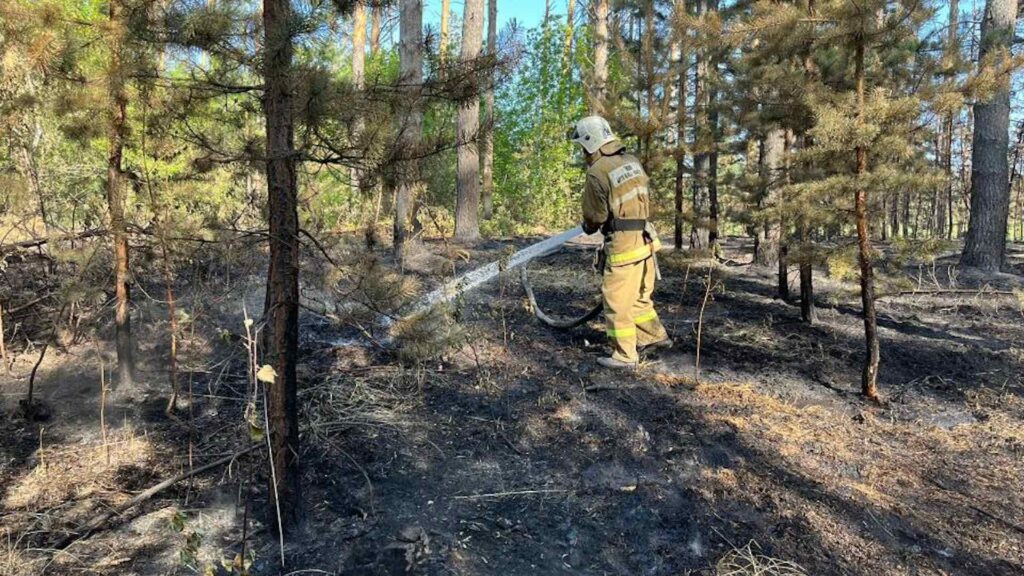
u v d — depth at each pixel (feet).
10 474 10.70
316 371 15.31
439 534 9.07
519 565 8.53
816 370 16.24
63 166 18.48
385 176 9.55
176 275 18.94
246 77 9.46
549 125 54.65
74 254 14.14
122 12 10.50
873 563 8.68
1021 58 12.93
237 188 19.34
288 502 8.91
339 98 8.48
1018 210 69.46
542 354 17.30
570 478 10.90
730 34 14.42
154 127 12.34
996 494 10.39
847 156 13.97
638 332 17.17
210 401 13.76
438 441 12.16
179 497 10.06
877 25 12.78
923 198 57.77
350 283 12.12
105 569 8.31
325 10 8.17
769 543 9.09
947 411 13.74
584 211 16.31
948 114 13.38
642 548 9.02
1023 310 21.88
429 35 9.68
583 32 53.06
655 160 22.39
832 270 13.80
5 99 13.58
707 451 11.73
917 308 23.03
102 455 11.39
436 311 12.57
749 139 22.06
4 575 8.10
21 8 11.16
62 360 15.93
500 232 47.65
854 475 10.98
